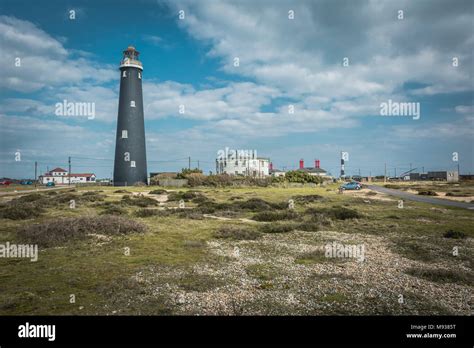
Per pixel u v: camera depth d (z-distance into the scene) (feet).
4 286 31.32
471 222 75.36
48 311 26.11
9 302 27.22
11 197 134.92
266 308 26.99
